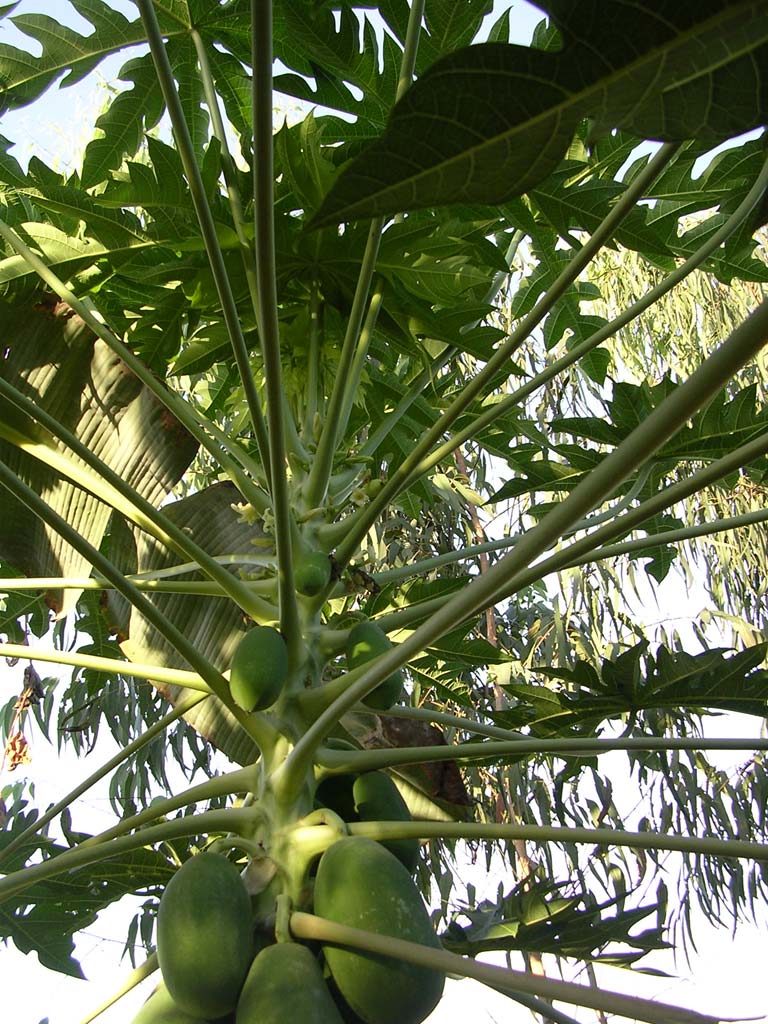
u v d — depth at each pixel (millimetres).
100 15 1580
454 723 1255
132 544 1471
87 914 1348
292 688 1087
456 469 3445
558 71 498
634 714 1433
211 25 1584
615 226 1020
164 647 1448
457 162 518
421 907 853
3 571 1698
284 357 1541
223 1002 814
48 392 1409
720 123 546
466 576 1659
